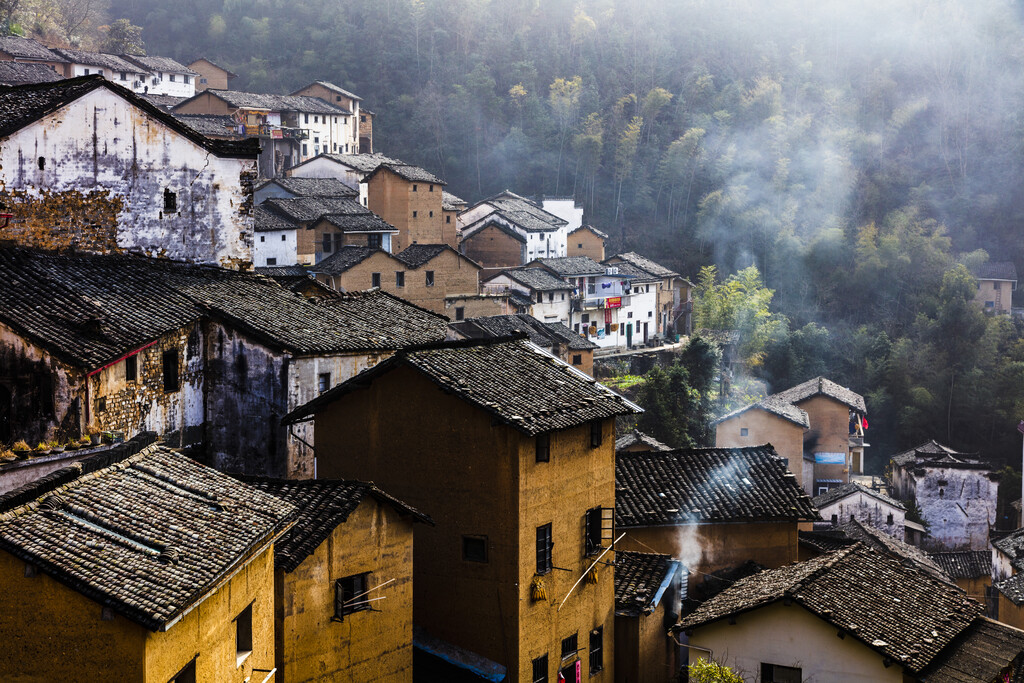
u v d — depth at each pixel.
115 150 30.47
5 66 74.31
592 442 25.69
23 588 13.30
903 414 83.12
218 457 28.77
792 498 31.59
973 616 25.64
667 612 28.77
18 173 28.52
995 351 88.12
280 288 32.38
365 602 20.17
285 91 128.12
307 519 19.22
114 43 113.75
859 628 23.28
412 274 65.56
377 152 121.69
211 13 140.00
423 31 134.00
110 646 13.22
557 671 24.22
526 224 85.50
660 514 30.34
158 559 14.13
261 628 17.17
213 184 32.78
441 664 22.97
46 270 27.22
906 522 60.62
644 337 85.56
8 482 17.78
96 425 24.14
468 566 23.38
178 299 28.42
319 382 28.75
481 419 23.14
